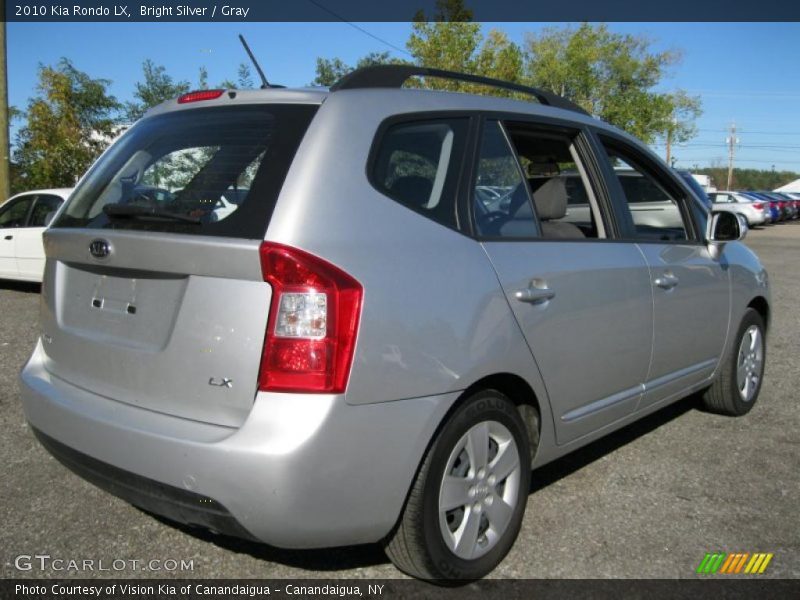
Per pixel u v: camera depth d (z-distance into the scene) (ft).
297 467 7.44
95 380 9.12
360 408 7.79
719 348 15.01
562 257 10.56
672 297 12.86
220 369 7.88
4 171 43.32
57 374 9.76
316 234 7.84
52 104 59.26
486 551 9.46
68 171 58.80
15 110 61.16
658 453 14.15
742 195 115.34
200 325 8.01
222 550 10.18
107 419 8.45
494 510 9.56
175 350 8.18
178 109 10.11
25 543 10.23
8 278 32.94
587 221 12.71
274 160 8.31
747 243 77.87
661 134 117.39
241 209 8.05
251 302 7.74
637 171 13.61
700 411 16.81
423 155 9.36
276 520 7.54
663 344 12.76
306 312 7.62
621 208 12.35
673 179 14.15
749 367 16.38
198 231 8.11
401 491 8.25
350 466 7.77
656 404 13.28
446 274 8.77
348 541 8.13
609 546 10.48
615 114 114.52
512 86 11.57
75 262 9.48
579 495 12.17
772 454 14.16
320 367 7.60
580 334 10.65
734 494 12.31
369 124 8.84
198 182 8.67
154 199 8.91
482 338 8.99
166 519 11.02
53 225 10.10
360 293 7.84
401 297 8.20
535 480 12.78
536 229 10.61
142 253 8.40
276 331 7.63
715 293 14.39
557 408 10.48
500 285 9.37
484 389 9.33
